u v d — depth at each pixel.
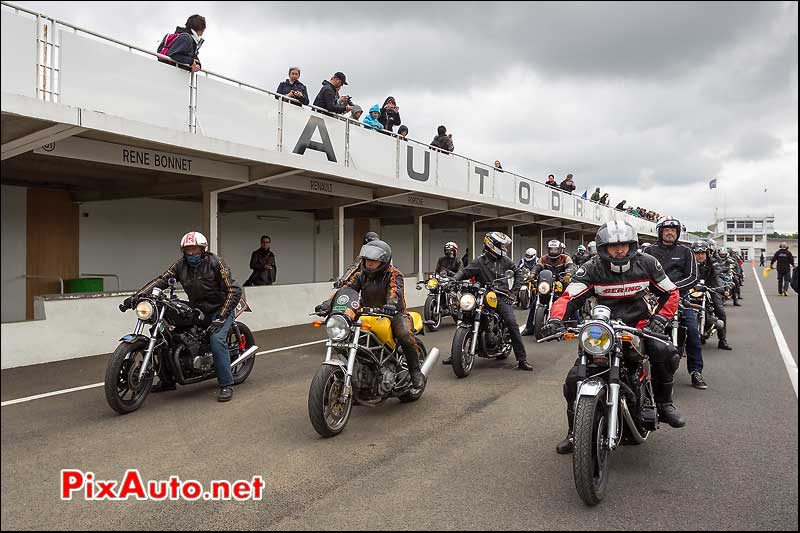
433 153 14.78
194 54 8.41
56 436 4.98
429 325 11.41
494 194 17.75
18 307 11.17
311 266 18.92
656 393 4.64
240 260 16.52
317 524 3.45
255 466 4.33
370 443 4.84
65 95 6.87
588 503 3.64
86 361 8.09
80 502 3.73
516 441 4.89
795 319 13.84
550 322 4.13
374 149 12.56
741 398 6.29
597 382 3.79
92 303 8.61
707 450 4.66
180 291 9.62
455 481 4.06
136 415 5.61
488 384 6.96
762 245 81.38
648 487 3.96
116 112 7.43
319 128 10.91
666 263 6.68
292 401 6.14
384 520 3.49
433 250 25.56
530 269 10.61
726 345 9.51
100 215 12.66
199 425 5.31
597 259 4.39
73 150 7.71
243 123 9.24
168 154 8.98
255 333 11.01
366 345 5.43
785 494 3.85
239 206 15.30
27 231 11.37
